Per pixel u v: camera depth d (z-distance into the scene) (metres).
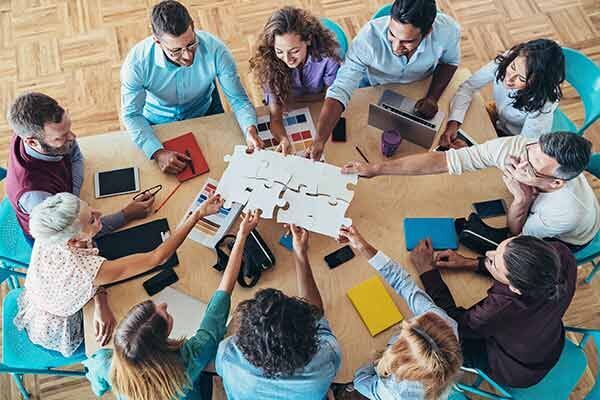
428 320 1.67
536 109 2.30
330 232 1.93
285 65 2.30
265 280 2.00
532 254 1.68
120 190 2.20
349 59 2.44
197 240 2.07
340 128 2.33
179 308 1.95
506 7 3.83
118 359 1.65
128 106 2.39
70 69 3.56
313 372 1.61
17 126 1.95
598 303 2.81
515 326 1.80
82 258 1.87
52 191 2.09
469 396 2.52
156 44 2.29
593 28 3.74
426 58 2.42
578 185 2.01
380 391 1.74
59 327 2.04
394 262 1.96
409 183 2.21
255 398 1.65
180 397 1.81
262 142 2.28
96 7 3.80
